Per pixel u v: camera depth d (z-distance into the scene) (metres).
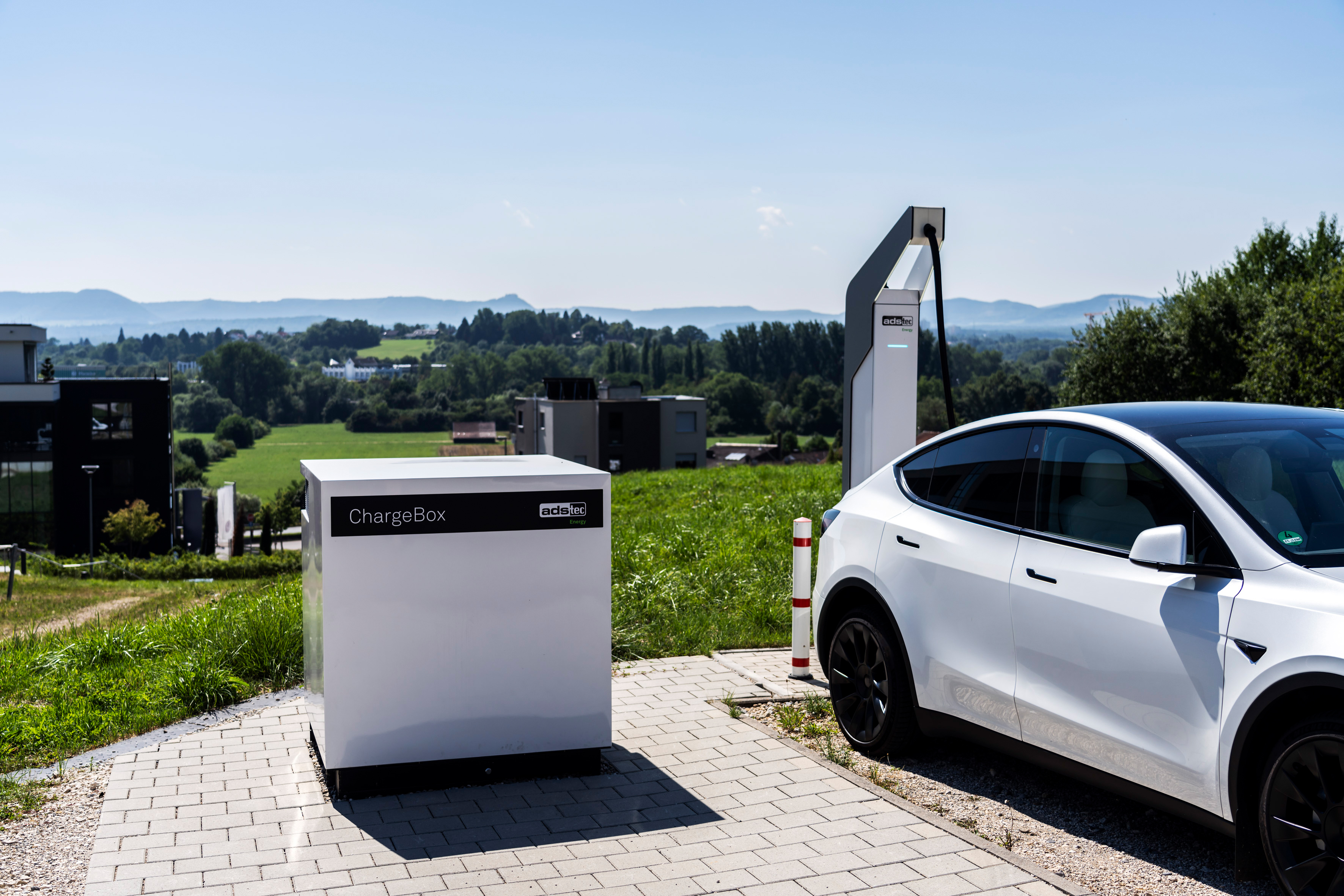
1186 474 3.79
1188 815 3.58
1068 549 4.12
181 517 74.94
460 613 4.72
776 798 4.58
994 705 4.34
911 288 7.52
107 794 4.68
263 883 3.72
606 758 5.19
